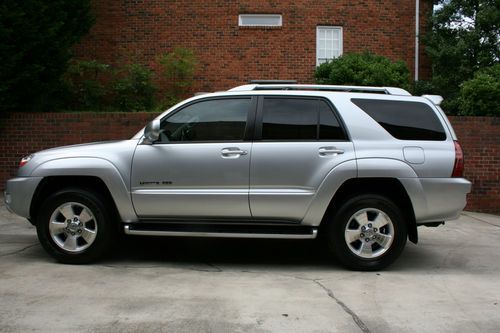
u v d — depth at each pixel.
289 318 4.19
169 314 4.24
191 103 5.74
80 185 5.78
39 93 10.48
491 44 13.46
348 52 14.14
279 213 5.50
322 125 5.59
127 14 14.26
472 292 4.96
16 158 10.34
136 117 10.25
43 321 4.06
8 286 4.91
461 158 5.56
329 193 5.43
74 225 5.66
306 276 5.41
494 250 6.79
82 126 10.28
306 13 14.28
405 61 14.44
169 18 14.25
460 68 13.29
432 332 3.96
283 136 5.57
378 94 5.74
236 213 5.53
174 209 5.57
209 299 4.62
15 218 8.27
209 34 14.23
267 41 14.25
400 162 5.44
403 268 5.81
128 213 5.63
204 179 5.52
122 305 4.44
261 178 5.48
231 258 6.16
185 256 6.23
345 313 4.32
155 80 14.24
